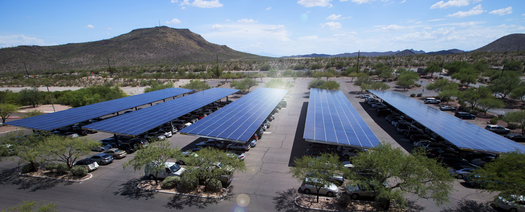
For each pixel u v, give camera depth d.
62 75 150.25
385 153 18.53
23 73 170.25
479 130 31.92
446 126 33.31
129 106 47.78
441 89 69.12
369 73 117.81
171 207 19.17
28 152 23.83
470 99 51.94
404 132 37.94
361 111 53.75
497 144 26.98
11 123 35.22
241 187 22.31
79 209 19.11
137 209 18.97
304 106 59.69
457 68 105.00
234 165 20.50
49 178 24.58
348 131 29.70
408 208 18.80
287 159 28.78
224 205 19.42
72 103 63.53
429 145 30.98
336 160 19.28
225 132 29.81
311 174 18.84
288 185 22.70
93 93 72.19
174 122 44.06
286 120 47.06
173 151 21.94
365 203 19.72
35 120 36.78
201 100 53.62
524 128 37.44
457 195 20.91
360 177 17.75
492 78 78.31
